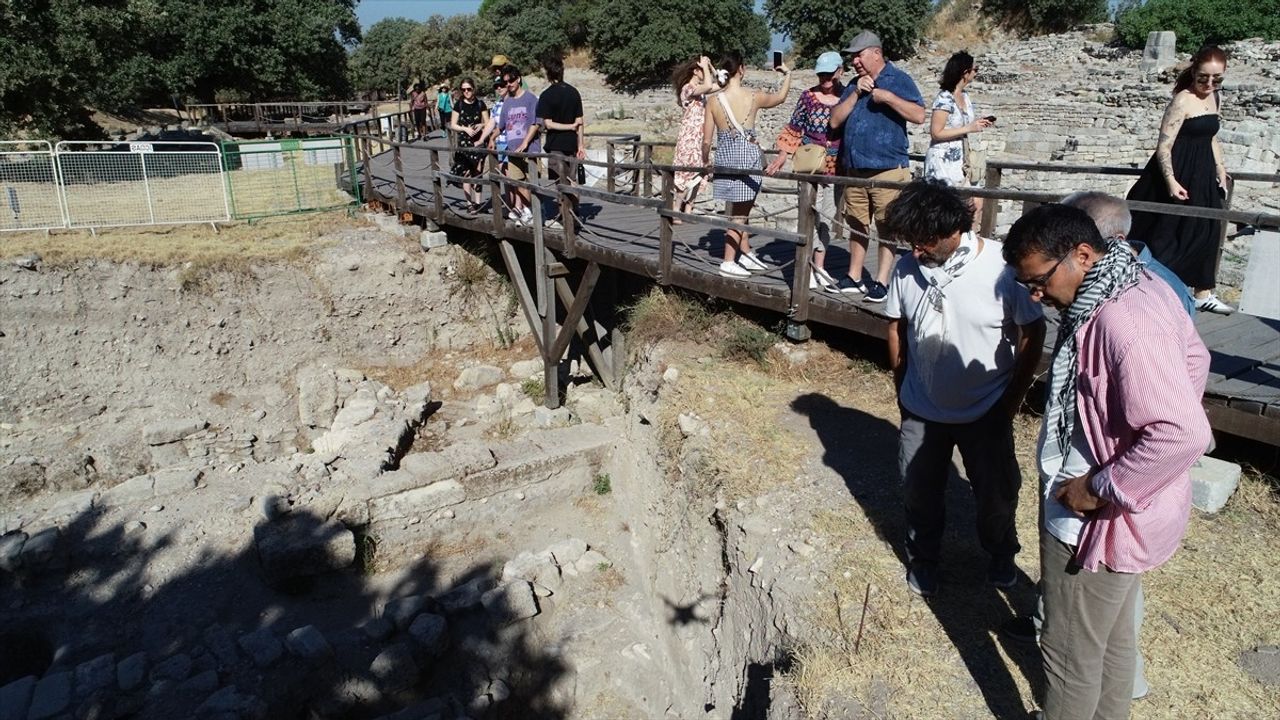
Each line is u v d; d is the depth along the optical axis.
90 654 6.48
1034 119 17.92
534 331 10.41
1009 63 25.05
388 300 12.12
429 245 12.25
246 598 7.08
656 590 6.49
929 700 3.36
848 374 6.46
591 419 9.98
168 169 13.58
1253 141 12.16
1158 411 2.10
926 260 3.30
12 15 15.77
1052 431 2.52
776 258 7.97
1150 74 19.36
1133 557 2.37
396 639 6.45
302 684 6.00
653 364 7.43
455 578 7.46
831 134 6.52
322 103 27.70
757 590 4.56
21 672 6.90
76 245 11.09
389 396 10.95
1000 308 3.27
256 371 11.41
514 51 37.88
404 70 43.59
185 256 11.23
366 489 7.75
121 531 7.60
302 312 11.67
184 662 6.11
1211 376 4.61
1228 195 5.80
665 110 28.56
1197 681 3.29
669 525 6.30
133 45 18.70
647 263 7.79
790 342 6.84
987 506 3.67
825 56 6.58
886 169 5.96
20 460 9.20
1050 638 2.64
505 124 10.26
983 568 4.14
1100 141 14.02
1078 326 2.36
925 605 3.89
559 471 8.44
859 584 4.11
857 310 6.04
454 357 12.38
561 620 6.86
